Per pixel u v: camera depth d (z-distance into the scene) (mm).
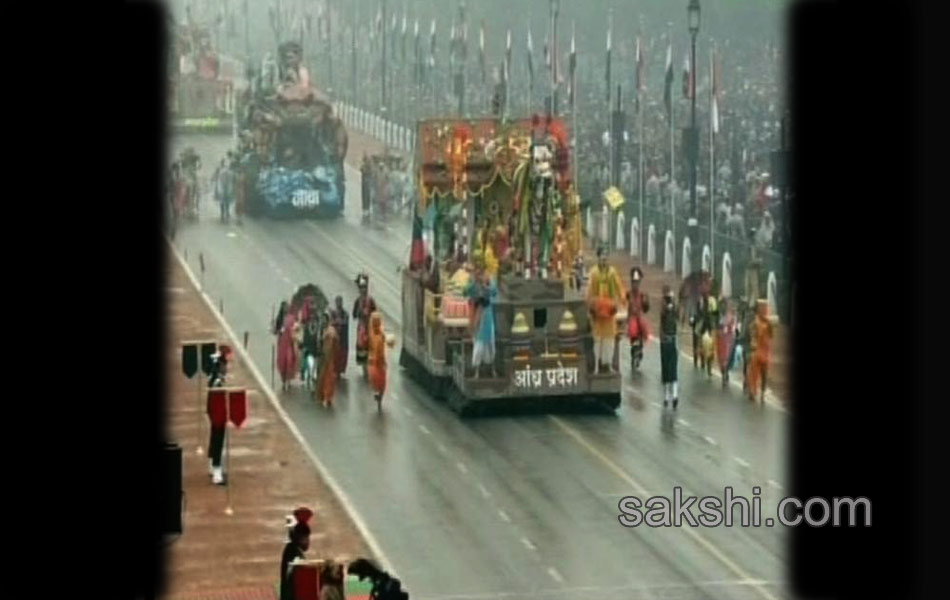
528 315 157500
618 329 159375
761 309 160250
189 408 154250
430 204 169250
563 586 114562
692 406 158875
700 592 113250
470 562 119250
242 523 126688
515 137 162875
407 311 173375
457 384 158625
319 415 157875
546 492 134250
